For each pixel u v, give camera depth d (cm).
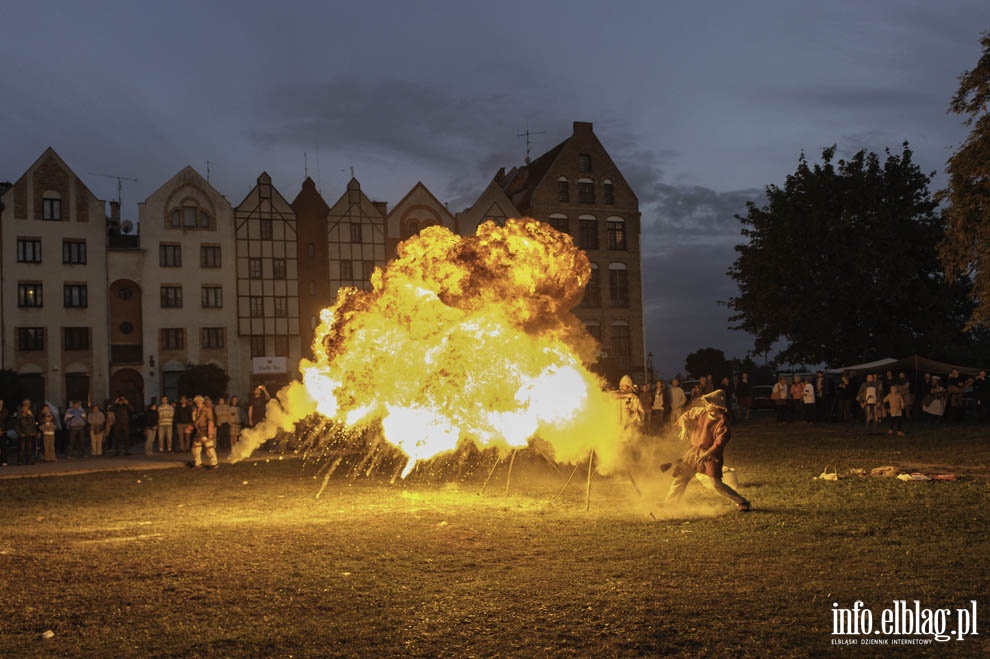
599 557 845
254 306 5419
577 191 5984
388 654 567
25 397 4381
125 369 5166
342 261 5553
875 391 2594
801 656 543
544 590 714
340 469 1942
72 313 5062
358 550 912
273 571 816
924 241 4066
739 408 3897
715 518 1059
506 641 585
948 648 556
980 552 830
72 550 952
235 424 2742
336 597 712
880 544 874
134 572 824
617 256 6044
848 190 4106
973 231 2288
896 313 4222
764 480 1459
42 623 654
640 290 6084
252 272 5434
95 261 5138
